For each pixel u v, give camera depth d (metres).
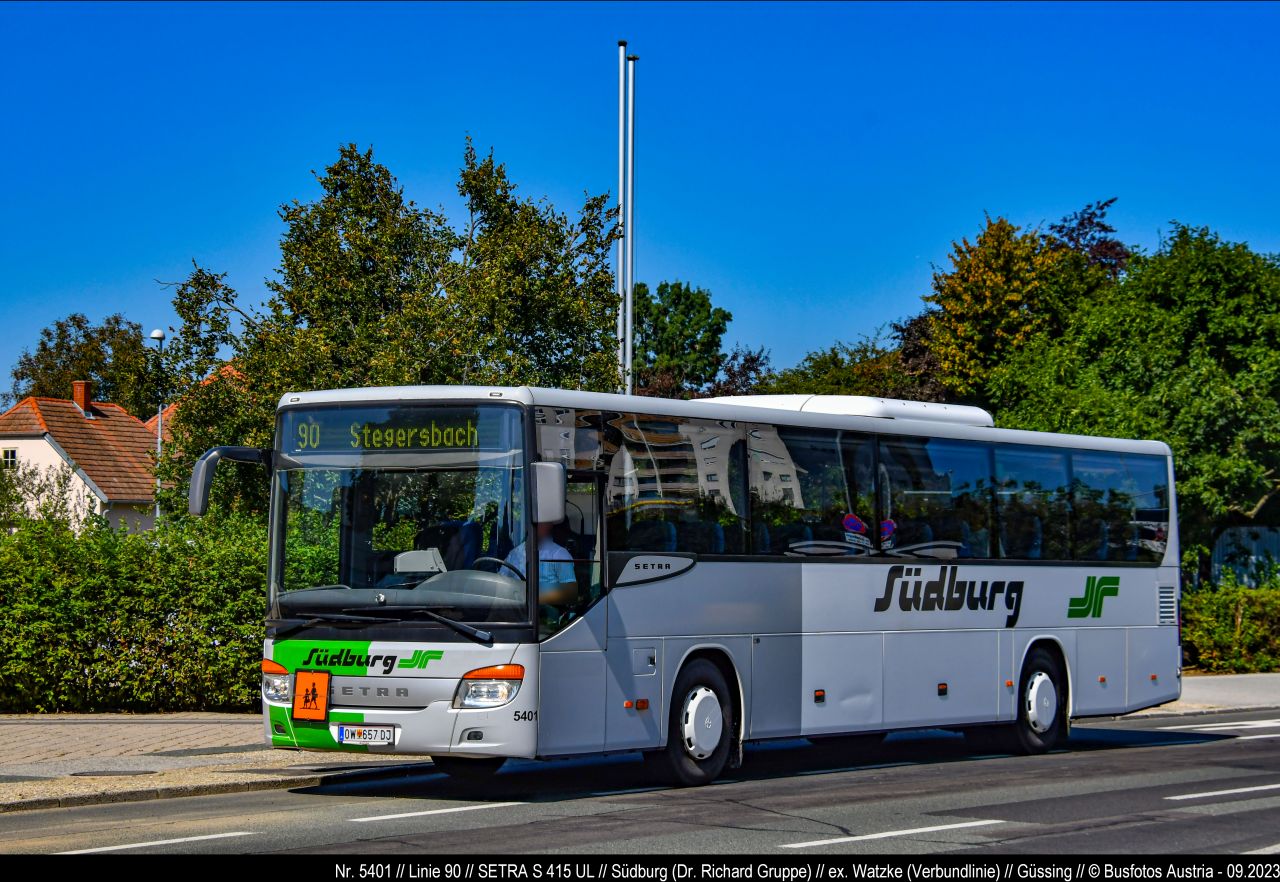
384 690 12.48
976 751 18.73
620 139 31.44
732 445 14.77
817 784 14.38
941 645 16.94
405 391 13.00
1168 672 20.20
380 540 12.84
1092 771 15.88
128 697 19.64
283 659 12.95
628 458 13.63
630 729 13.35
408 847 10.16
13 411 61.50
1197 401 30.91
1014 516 18.16
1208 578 35.84
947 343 48.06
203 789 13.44
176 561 19.78
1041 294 48.16
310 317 24.88
